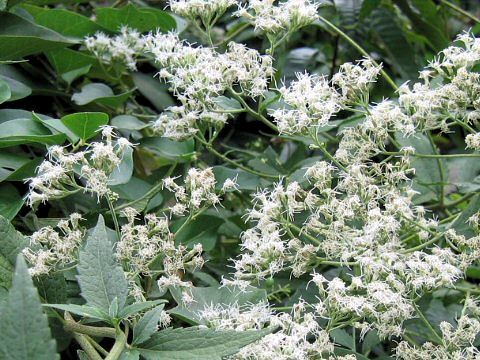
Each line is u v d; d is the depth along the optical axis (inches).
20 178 21.5
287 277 23.8
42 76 26.9
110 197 19.8
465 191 25.5
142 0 37.1
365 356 20.0
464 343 19.5
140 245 19.2
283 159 33.2
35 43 23.5
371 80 22.7
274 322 17.3
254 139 32.1
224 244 28.0
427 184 25.9
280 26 24.1
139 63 31.5
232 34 33.2
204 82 23.2
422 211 22.1
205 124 25.0
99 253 16.1
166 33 28.7
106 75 28.4
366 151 22.4
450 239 21.9
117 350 15.3
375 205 21.2
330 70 36.1
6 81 24.1
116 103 26.4
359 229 22.7
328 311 18.6
